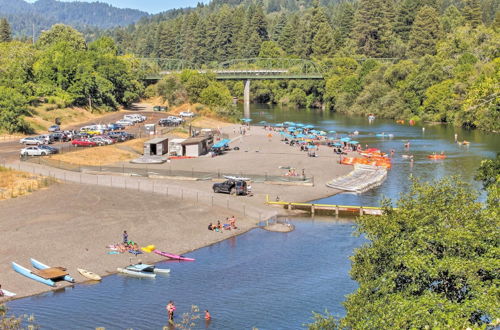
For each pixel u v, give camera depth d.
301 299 55.28
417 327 32.97
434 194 41.88
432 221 39.53
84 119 189.25
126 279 59.91
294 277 60.69
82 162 117.44
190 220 79.19
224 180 104.81
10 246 65.94
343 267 63.47
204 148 136.75
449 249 37.25
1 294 54.50
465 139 166.62
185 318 51.19
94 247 67.31
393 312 34.34
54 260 63.03
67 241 68.38
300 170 116.38
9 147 129.75
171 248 69.12
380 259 40.25
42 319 50.34
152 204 85.62
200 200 89.69
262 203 90.62
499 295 33.84
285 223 80.38
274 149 144.50
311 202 92.38
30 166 109.06
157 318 51.22
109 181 100.94
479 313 34.97
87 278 59.59
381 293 37.91
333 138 168.62
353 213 86.12
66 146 133.50
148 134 157.62
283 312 52.56
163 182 102.25
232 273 61.84
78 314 51.59
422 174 115.44
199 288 57.84
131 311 52.50
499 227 38.41
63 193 89.88
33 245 66.56
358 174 112.75
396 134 179.75
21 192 88.75
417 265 35.81
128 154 129.25
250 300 55.06
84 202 84.94
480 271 36.44
